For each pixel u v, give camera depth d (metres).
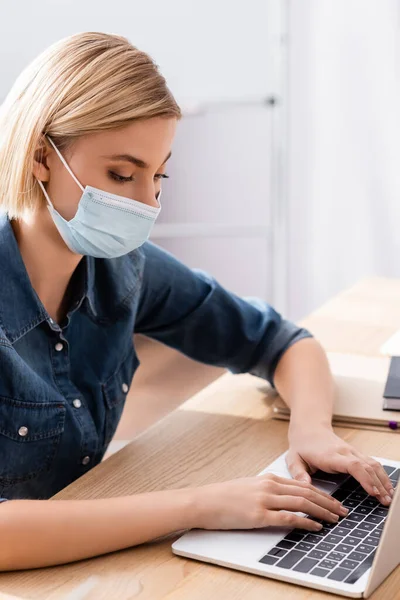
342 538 1.03
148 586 0.95
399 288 2.20
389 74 3.61
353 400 1.46
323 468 1.21
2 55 3.58
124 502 1.05
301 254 3.89
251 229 3.84
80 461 1.40
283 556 0.99
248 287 4.04
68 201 1.23
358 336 1.81
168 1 3.73
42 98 1.20
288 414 1.44
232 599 0.92
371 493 1.14
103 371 1.44
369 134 3.69
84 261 1.37
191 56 3.79
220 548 1.01
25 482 1.33
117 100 1.16
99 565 1.00
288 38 3.69
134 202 1.23
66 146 1.20
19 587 0.96
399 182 3.68
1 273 1.28
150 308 1.59
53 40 3.62
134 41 3.75
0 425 1.27
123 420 3.03
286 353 1.54
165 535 1.06
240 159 3.93
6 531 1.00
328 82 3.69
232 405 1.49
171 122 1.21
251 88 3.79
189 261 4.09
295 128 3.78
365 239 3.79
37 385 1.30
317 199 3.81
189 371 3.56
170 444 1.33
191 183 4.02
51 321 1.33
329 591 0.92
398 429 1.38
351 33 3.62
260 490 1.08
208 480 1.21
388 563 0.95
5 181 1.24
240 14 3.73
